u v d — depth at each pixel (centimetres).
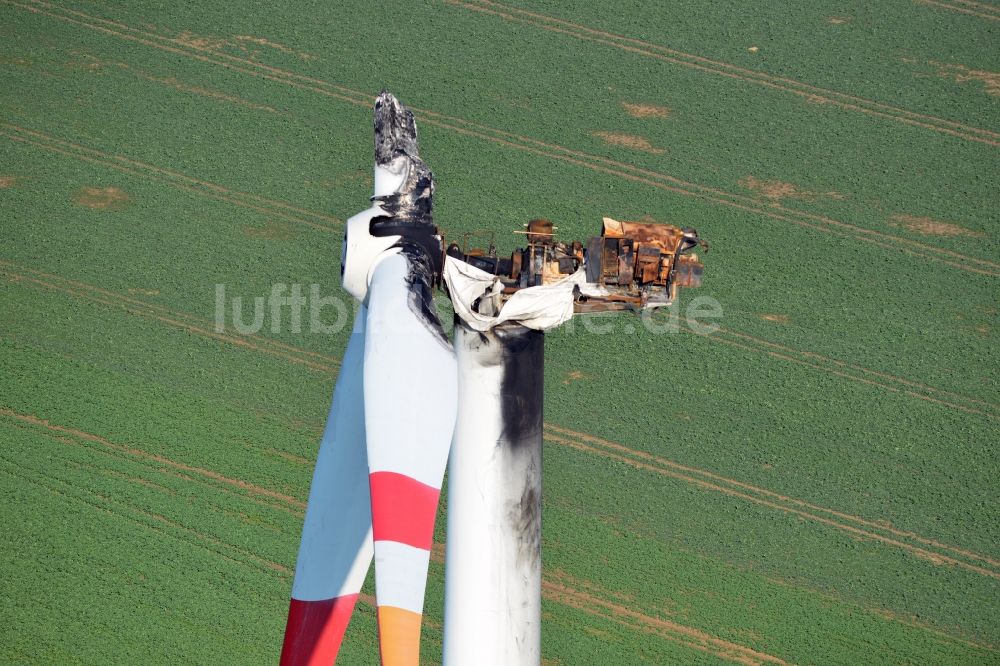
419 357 3641
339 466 4156
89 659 8619
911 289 11431
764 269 11550
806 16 14138
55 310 11212
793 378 10675
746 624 9000
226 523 9562
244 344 10938
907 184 12369
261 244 11800
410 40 13912
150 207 12138
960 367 10819
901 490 9894
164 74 13500
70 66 13575
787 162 12575
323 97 13288
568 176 12406
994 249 11800
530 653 4356
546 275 4538
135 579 9144
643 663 8738
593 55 13738
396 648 3116
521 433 4381
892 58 13650
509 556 4341
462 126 12912
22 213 12056
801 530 9612
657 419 10356
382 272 4041
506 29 14038
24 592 9000
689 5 14325
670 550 9456
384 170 4262
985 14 14125
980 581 9319
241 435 10225
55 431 10162
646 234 4622
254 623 8931
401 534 3256
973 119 13012
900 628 9006
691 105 13162
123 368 10719
